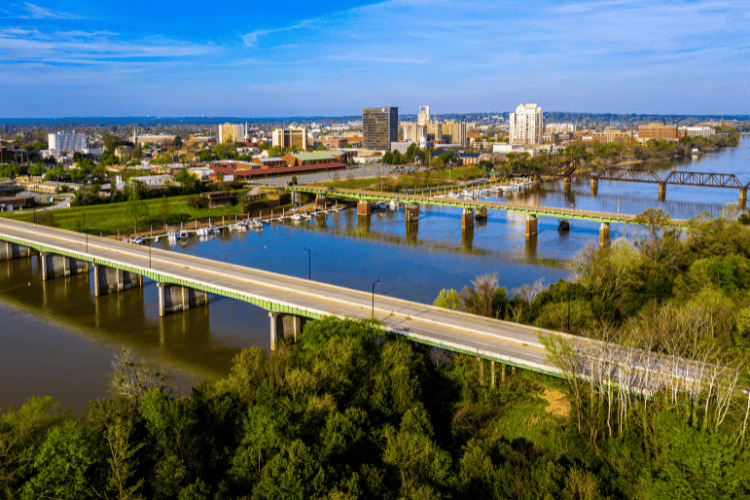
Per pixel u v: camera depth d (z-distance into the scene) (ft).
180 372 393.50
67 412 264.31
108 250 588.91
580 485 219.41
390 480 235.61
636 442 249.14
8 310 522.47
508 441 291.58
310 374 293.43
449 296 432.25
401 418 287.07
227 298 564.30
